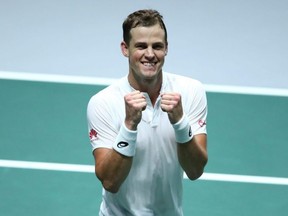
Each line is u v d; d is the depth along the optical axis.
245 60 26.64
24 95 23.70
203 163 13.84
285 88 25.05
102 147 13.95
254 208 19.38
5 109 22.92
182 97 14.05
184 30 28.22
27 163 20.72
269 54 27.05
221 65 26.28
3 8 29.17
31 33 27.81
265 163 21.05
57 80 24.84
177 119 13.17
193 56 26.75
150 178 14.13
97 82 24.92
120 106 13.90
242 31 28.31
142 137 13.81
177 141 13.44
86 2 29.88
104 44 27.41
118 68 25.98
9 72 25.23
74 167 20.64
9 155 21.00
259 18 29.08
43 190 19.73
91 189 19.84
